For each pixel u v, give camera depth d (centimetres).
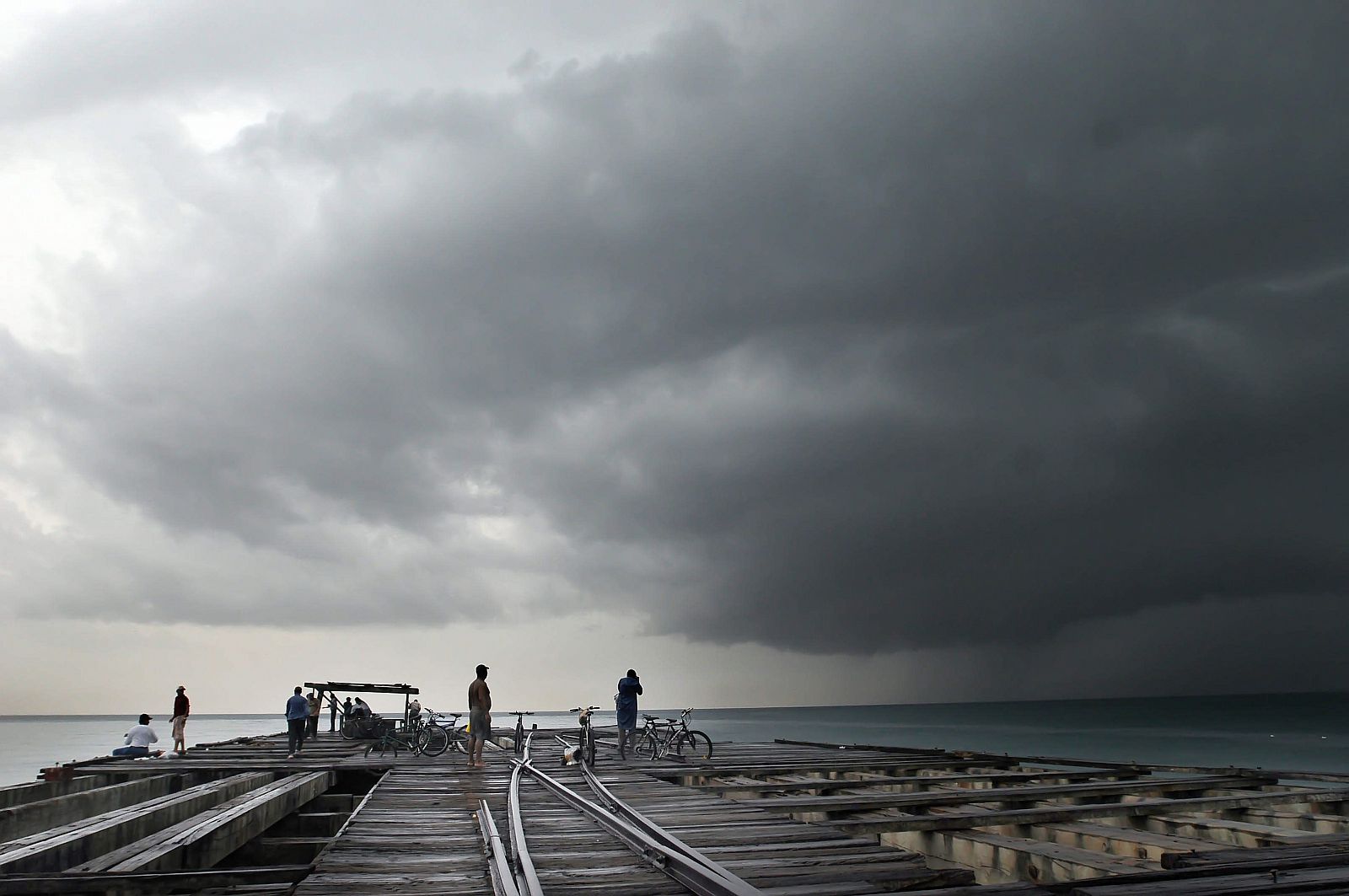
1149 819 1252
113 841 881
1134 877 627
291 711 2188
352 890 668
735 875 686
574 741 2877
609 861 775
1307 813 1283
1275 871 641
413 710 2538
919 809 1279
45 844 774
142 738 2152
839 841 859
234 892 670
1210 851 722
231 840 955
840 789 1585
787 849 819
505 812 1079
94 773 1603
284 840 1105
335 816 1385
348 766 1750
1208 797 1348
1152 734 9269
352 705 2884
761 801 1188
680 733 2052
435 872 737
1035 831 1197
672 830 933
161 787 1533
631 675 1942
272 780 1611
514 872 707
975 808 1309
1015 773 1742
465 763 1875
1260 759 5375
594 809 1023
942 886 691
